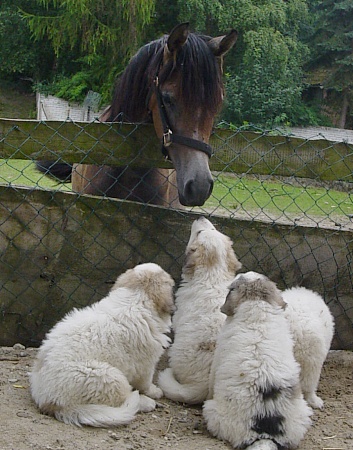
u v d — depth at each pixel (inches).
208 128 174.9
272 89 992.2
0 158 176.1
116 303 147.8
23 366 169.8
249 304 138.9
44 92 1111.6
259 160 187.6
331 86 1179.3
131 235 188.1
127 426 138.8
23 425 130.6
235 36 180.9
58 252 186.4
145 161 184.4
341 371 186.9
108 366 139.0
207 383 152.3
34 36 1143.6
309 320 156.6
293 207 465.7
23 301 188.2
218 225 190.2
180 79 173.0
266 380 129.6
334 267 197.5
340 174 191.5
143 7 948.0
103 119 216.1
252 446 127.0
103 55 1039.0
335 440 140.4
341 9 1167.0
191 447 129.7
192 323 156.7
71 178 230.8
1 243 184.2
